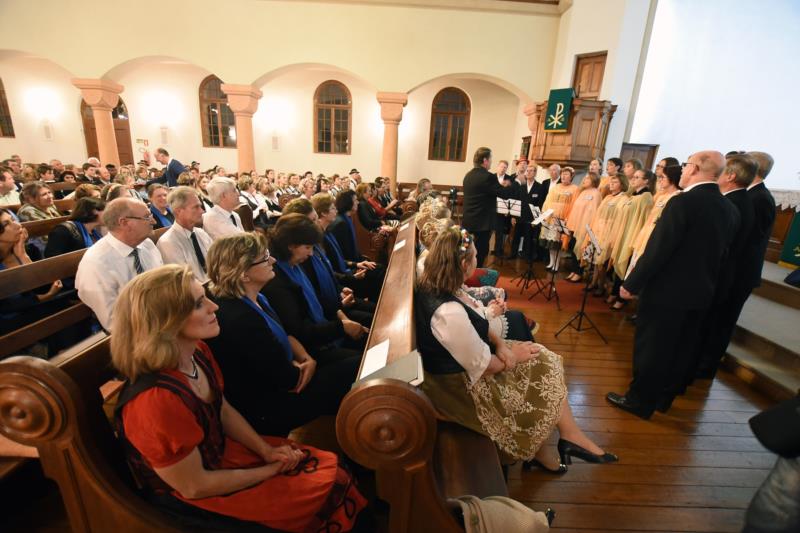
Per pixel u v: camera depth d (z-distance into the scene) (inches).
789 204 171.6
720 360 109.1
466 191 165.6
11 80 427.8
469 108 429.7
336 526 45.5
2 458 51.4
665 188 130.4
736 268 95.3
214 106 433.7
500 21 296.4
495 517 42.3
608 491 66.7
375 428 36.8
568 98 245.3
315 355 73.0
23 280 71.1
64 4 298.4
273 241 71.5
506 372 61.3
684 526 60.8
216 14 300.2
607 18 246.5
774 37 248.2
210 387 43.4
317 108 435.8
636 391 87.4
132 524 39.8
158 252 90.5
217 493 39.1
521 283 181.6
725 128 263.6
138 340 35.6
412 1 295.0
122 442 39.4
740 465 74.2
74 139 450.3
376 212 232.4
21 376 34.9
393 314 57.7
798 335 111.0
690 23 248.5
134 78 423.8
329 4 298.5
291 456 46.4
